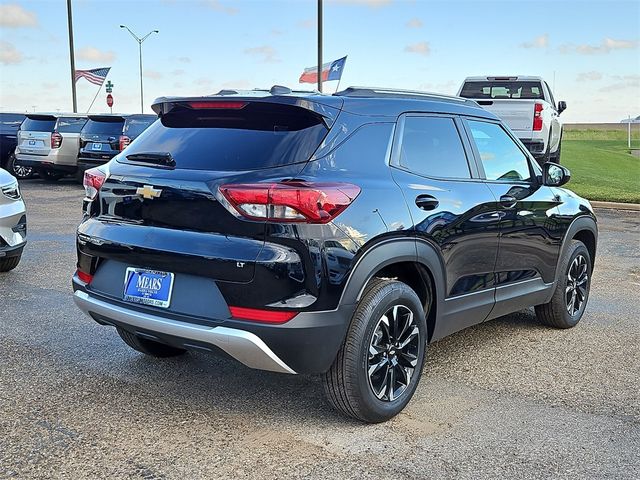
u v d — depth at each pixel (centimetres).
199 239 342
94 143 1608
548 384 444
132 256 367
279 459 337
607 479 323
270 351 332
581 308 586
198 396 413
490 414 394
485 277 454
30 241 930
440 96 460
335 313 338
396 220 368
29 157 1680
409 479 320
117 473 321
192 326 341
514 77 1410
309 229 329
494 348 518
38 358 473
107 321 390
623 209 1363
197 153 369
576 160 2834
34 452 339
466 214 422
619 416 395
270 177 335
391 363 380
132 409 392
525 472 328
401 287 378
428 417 389
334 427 373
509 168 496
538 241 509
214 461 334
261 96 366
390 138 395
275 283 326
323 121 363
